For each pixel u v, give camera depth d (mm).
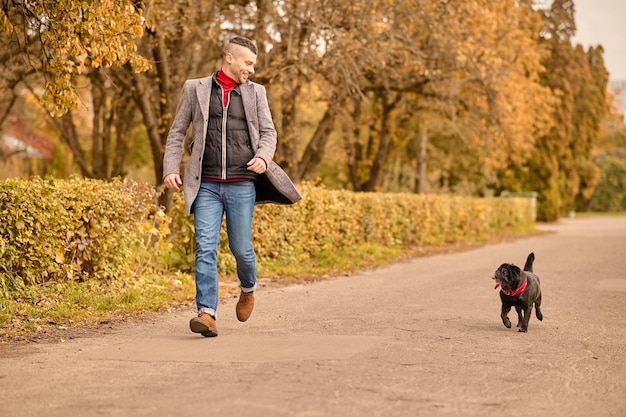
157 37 19328
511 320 9492
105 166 32875
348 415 4980
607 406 5398
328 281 14562
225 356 6809
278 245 16516
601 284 14055
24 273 10133
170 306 10375
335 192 19688
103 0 9695
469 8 22672
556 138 60125
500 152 30438
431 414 5047
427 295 12188
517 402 5410
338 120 30438
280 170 7801
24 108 39594
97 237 11172
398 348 7340
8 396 5469
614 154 111188
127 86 25250
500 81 25609
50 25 10180
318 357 6789
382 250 21281
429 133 38250
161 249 13281
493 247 26797
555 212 60656
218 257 14508
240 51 7738
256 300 11445
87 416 4957
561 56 59656
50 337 7910
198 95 7711
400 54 23703
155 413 4996
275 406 5160
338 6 20047
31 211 9977
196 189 7699
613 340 8086
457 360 6812
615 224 54969
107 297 10297
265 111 7879
